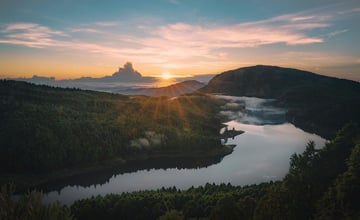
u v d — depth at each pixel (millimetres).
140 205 101312
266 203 67812
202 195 108438
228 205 72188
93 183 187000
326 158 77875
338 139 82625
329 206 58094
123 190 174500
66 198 161000
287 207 63750
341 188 57594
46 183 183500
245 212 73688
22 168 188125
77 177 196500
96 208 102875
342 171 72062
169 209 97688
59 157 198750
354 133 82938
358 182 56344
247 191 104312
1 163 187875
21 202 27031
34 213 26516
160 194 111875
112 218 100562
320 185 69312
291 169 81438
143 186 181625
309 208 63688
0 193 26781
